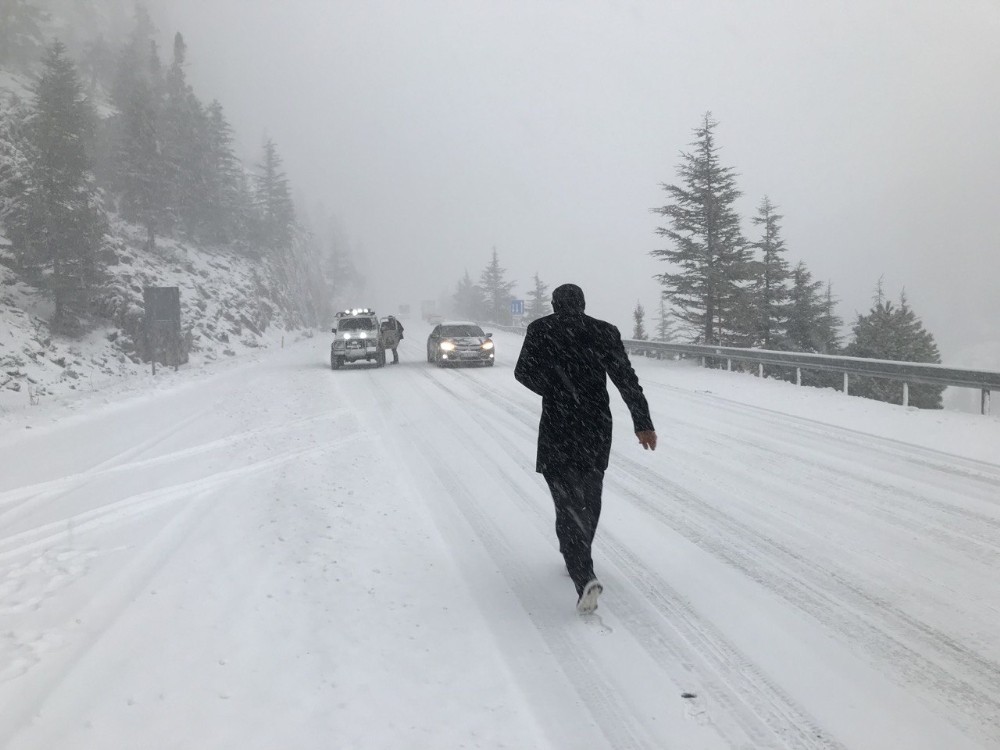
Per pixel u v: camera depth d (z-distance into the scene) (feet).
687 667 10.49
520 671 10.35
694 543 16.85
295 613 12.58
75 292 91.25
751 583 14.14
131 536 17.89
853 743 8.36
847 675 10.19
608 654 10.94
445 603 13.14
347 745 8.27
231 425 36.86
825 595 13.41
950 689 9.73
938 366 37.96
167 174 165.07
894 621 12.14
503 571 14.98
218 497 21.63
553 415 12.73
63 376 76.54
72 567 15.52
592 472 12.59
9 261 94.79
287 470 25.18
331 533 17.62
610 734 8.59
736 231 97.81
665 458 27.02
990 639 11.36
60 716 8.97
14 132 108.78
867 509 19.54
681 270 104.68
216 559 15.75
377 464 26.30
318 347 131.23
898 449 27.94
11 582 14.57
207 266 164.35
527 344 12.93
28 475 26.43
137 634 11.69
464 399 46.39
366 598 13.34
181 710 9.13
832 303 106.73
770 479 23.34
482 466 25.98
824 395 45.01
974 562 15.14
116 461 28.50
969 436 30.12
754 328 101.76
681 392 48.65
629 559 15.76
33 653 10.99
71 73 96.94
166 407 46.78
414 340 145.89
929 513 19.02
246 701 9.39
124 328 96.99
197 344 115.55
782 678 10.11
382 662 10.62
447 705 9.31
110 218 156.15
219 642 11.34
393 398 47.39
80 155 92.89
